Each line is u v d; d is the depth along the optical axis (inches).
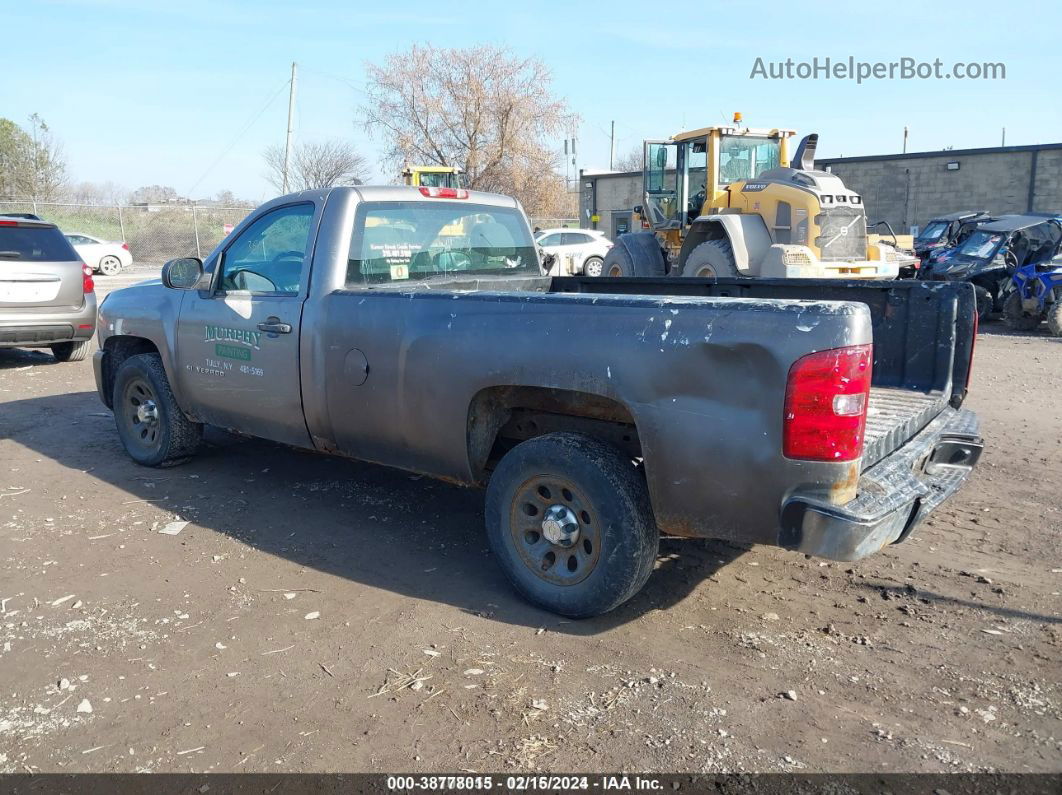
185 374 224.5
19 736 120.5
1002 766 112.4
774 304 128.4
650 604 160.2
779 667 137.3
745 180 561.3
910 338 184.7
